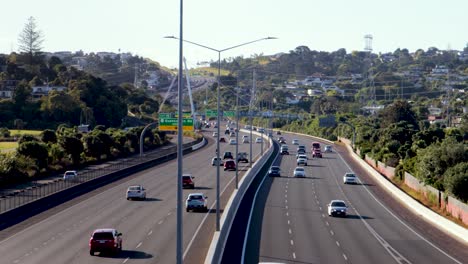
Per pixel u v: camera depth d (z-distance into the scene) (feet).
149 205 277.23
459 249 198.29
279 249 187.32
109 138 504.02
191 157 553.64
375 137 620.08
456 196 275.18
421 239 213.66
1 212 232.53
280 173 434.30
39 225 226.38
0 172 341.62
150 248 183.32
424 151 372.17
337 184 379.96
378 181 399.44
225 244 193.26
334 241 204.54
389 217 263.08
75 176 352.69
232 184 359.05
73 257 170.60
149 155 526.16
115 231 176.04
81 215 249.34
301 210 274.57
